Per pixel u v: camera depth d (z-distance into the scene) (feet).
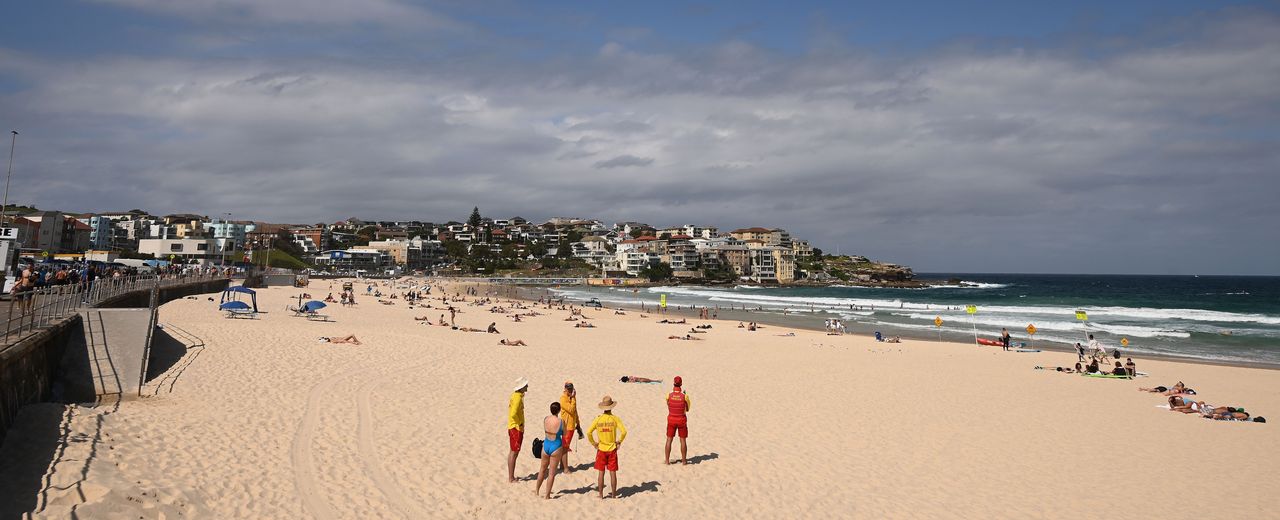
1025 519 37.73
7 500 27.84
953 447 52.90
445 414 52.49
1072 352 131.75
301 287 303.07
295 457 38.75
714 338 142.51
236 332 87.40
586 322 168.96
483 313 189.98
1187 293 506.89
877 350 126.93
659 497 37.17
